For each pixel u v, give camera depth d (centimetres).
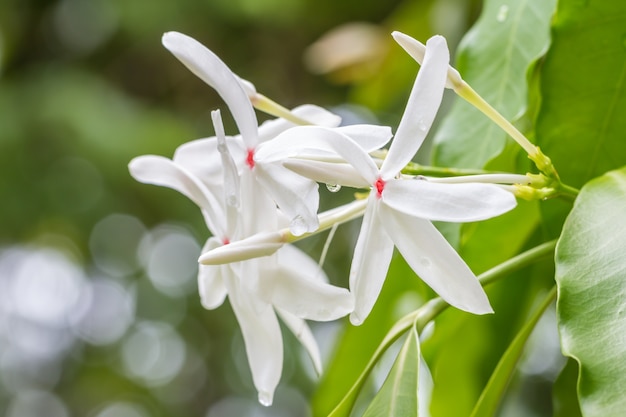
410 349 40
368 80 77
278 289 38
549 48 42
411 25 71
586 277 37
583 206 38
